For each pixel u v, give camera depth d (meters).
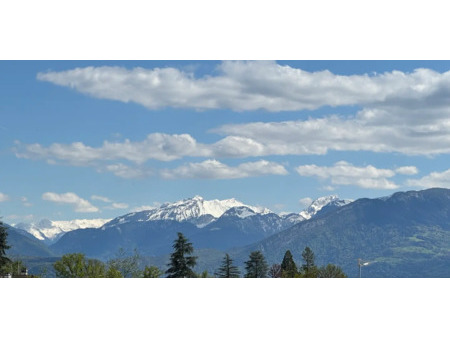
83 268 82.12
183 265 88.50
